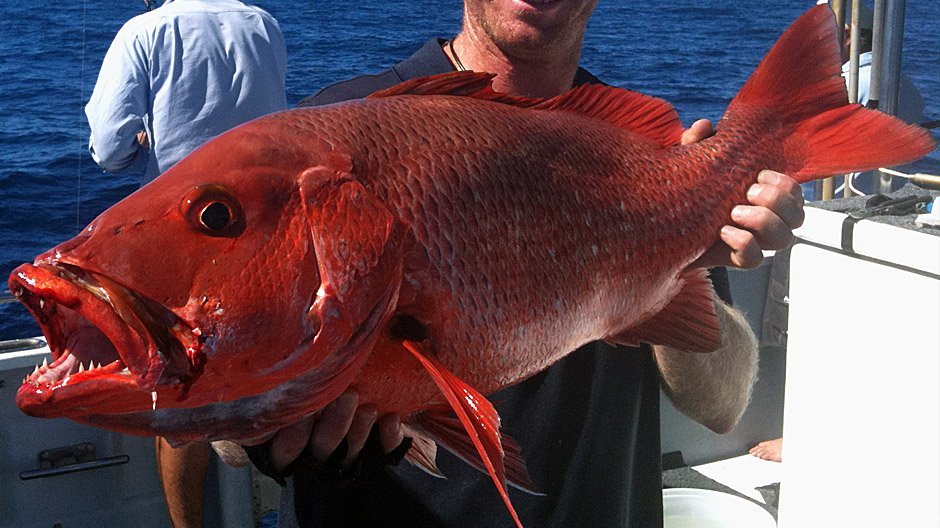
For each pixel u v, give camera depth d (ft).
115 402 3.60
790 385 8.20
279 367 3.88
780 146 5.73
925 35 51.96
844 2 11.82
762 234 5.42
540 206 4.67
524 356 4.65
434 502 6.19
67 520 10.69
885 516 7.49
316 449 4.48
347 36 97.96
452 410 4.71
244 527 11.23
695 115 67.51
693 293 5.56
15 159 46.11
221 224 3.81
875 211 7.61
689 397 7.25
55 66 64.75
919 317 7.08
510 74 6.42
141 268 3.66
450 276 4.32
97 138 14.96
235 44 14.89
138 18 14.88
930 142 5.65
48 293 3.51
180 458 10.15
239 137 4.05
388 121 4.39
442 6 127.75
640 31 108.68
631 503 7.11
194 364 3.70
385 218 4.10
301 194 3.97
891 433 7.39
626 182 5.13
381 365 4.24
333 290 3.94
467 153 4.50
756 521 10.27
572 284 4.79
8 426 10.29
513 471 4.72
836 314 7.72
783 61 5.79
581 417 6.43
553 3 6.12
